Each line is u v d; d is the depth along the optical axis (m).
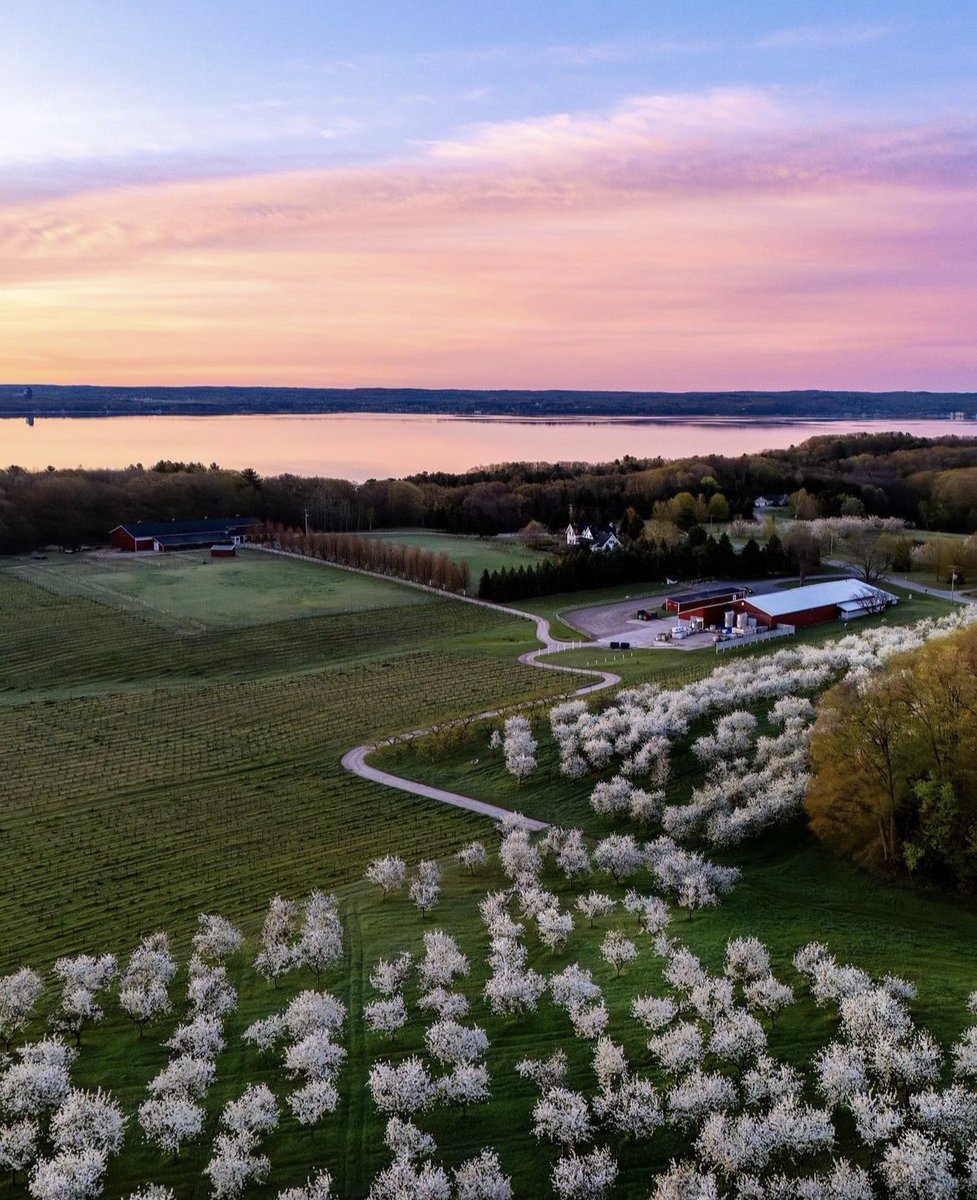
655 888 65.31
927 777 64.12
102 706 121.56
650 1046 45.28
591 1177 38.06
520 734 97.00
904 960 52.59
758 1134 38.44
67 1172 40.47
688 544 199.38
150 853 80.12
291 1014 51.09
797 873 67.81
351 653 148.00
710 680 106.62
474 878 71.19
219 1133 44.12
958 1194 35.41
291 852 79.25
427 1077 45.44
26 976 56.44
